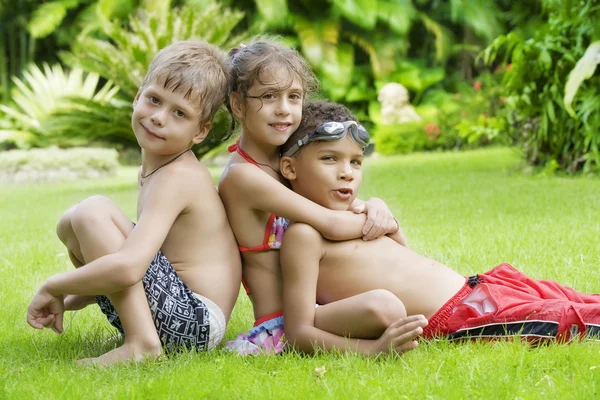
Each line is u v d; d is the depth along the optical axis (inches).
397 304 133.0
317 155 143.6
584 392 109.0
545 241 248.5
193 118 138.1
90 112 595.8
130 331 135.6
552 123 483.2
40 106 928.3
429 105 1072.2
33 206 485.1
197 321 139.3
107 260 130.4
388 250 146.5
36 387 120.3
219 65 141.3
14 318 177.6
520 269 208.8
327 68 1038.4
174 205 138.1
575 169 482.0
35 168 759.7
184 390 116.3
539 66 466.6
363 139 144.6
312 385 117.3
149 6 801.6
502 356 127.4
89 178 775.1
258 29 913.5
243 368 128.7
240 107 144.0
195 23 585.9
